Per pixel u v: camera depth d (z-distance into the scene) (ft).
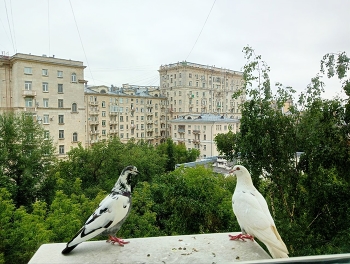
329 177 30.50
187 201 47.32
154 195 55.72
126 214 11.35
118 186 11.98
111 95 167.73
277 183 32.32
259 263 6.18
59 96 112.37
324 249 30.42
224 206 51.13
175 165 119.55
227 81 230.89
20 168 56.95
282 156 31.27
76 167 74.18
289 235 29.40
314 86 31.89
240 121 33.83
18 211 38.58
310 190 31.45
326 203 30.66
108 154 77.41
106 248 10.80
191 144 171.32
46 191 60.59
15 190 54.75
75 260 9.81
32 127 61.21
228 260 9.95
